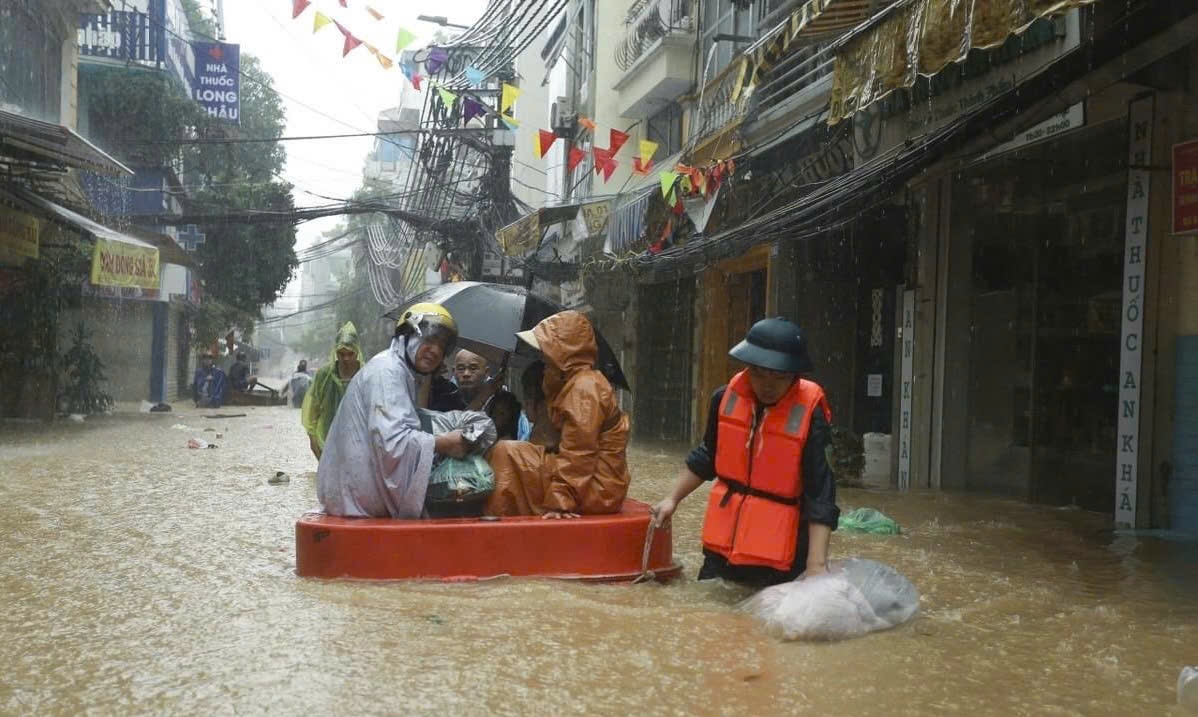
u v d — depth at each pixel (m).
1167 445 8.20
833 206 10.53
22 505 8.54
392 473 5.45
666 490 10.97
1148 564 6.54
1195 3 6.58
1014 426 10.64
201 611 4.57
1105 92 8.27
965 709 3.42
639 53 20.77
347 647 3.96
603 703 3.37
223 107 33.19
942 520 8.64
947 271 11.18
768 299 14.19
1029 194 10.50
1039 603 5.23
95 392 24.47
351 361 10.66
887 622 4.56
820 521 4.89
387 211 27.33
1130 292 8.34
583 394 5.62
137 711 3.23
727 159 13.79
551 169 31.44
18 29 19.42
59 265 20.69
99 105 27.95
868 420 13.59
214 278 36.59
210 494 9.48
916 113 10.63
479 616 4.47
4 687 3.48
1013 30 6.50
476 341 7.36
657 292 21.84
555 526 5.29
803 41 11.55
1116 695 3.62
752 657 3.97
